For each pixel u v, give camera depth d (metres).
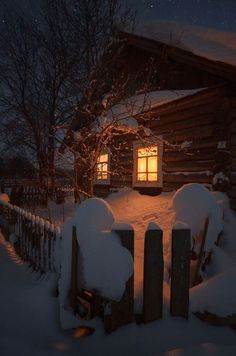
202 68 7.63
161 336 2.84
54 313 3.43
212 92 7.48
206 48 9.72
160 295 2.98
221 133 7.41
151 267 2.95
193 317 3.06
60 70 12.97
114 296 2.87
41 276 4.68
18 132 14.69
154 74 10.43
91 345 2.80
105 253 2.94
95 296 2.98
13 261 6.02
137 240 6.28
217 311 3.02
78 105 10.23
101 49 12.36
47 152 12.21
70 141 9.98
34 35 14.94
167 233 6.29
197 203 4.78
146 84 9.53
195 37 11.05
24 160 15.49
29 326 3.22
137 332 2.86
